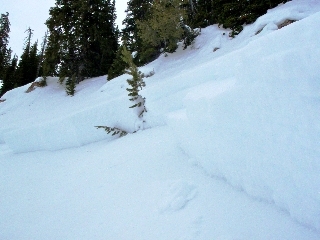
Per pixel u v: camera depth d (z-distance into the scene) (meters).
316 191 1.87
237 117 2.74
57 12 20.66
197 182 3.80
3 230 4.46
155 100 9.37
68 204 4.90
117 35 23.70
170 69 13.68
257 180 2.64
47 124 11.72
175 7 14.66
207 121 3.46
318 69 1.67
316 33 1.83
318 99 1.72
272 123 2.23
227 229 2.46
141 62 17.64
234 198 2.94
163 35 15.20
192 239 2.52
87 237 3.38
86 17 21.05
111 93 14.39
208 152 3.74
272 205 2.48
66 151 10.67
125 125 10.24
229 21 13.70
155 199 3.71
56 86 22.08
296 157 2.01
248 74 2.49
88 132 10.85
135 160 6.24
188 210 3.10
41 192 6.20
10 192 6.83
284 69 1.96
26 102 20.72
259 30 10.20
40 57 33.72
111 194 4.68
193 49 15.04
